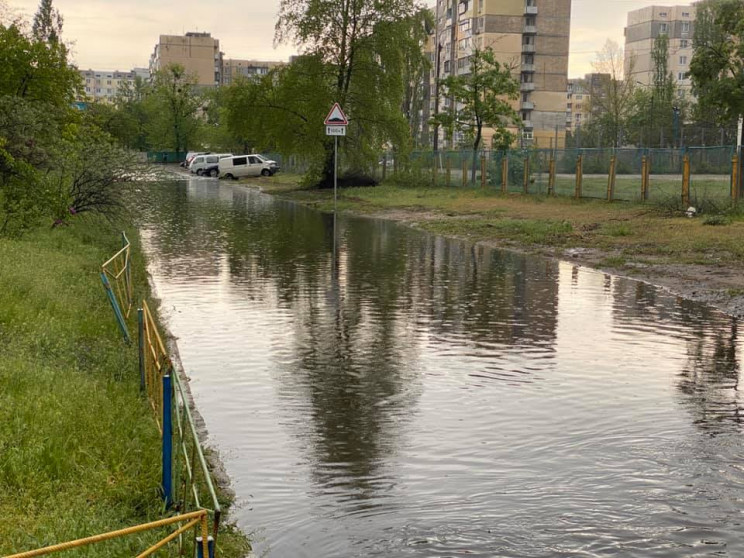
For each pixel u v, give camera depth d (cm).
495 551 528
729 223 2369
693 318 1262
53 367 844
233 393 863
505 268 1788
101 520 521
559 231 2370
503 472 658
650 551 527
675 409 819
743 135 6053
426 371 953
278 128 4878
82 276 1398
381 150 4944
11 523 511
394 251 2070
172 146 12094
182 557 487
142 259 1778
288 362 987
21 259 1396
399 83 4788
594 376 936
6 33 2980
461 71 11700
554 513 583
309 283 1555
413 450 706
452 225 2675
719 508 591
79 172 2091
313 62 4750
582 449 707
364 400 844
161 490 589
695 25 9506
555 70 11950
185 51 19362
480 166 4716
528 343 1094
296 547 537
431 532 555
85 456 627
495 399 849
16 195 1934
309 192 4656
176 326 1171
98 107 8456
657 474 652
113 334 1045
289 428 760
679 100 10425
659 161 4022
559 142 12012
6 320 1005
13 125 2039
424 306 1342
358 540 545
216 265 1780
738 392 879
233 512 586
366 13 4706
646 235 2242
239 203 3906
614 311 1314
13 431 647
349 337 1117
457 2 11788
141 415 736
